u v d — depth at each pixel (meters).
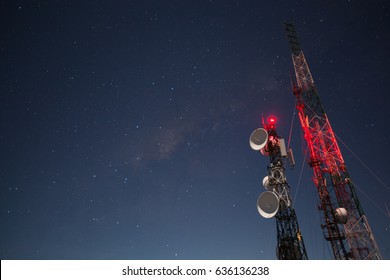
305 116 29.97
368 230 24.78
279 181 19.94
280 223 18.81
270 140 21.11
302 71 32.12
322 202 24.67
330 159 27.34
